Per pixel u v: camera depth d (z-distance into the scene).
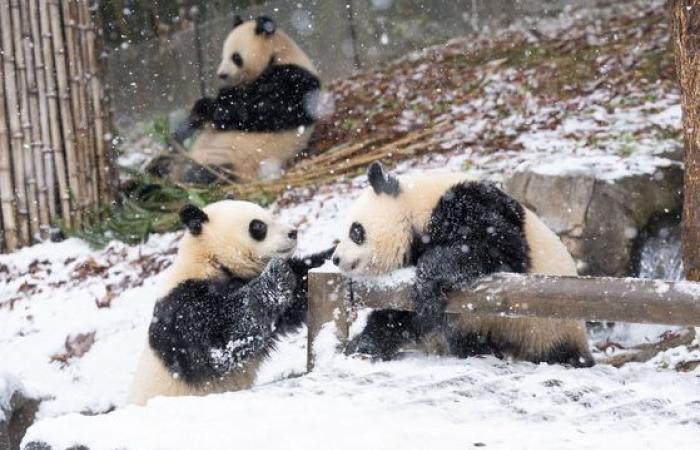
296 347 11.48
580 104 16.62
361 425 6.14
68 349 12.53
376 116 18.80
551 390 7.00
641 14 21.88
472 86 19.08
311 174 16.14
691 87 9.14
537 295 7.42
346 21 23.22
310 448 5.72
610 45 19.75
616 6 22.95
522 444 5.73
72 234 16.08
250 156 18.00
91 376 12.08
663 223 12.51
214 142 18.12
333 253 8.99
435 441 5.80
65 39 16.22
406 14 23.33
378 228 8.62
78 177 16.33
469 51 21.59
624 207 12.21
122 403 11.57
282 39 18.73
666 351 10.67
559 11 23.17
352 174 15.91
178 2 24.20
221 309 9.14
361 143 16.95
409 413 6.45
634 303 6.95
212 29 23.70
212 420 6.36
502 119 16.73
